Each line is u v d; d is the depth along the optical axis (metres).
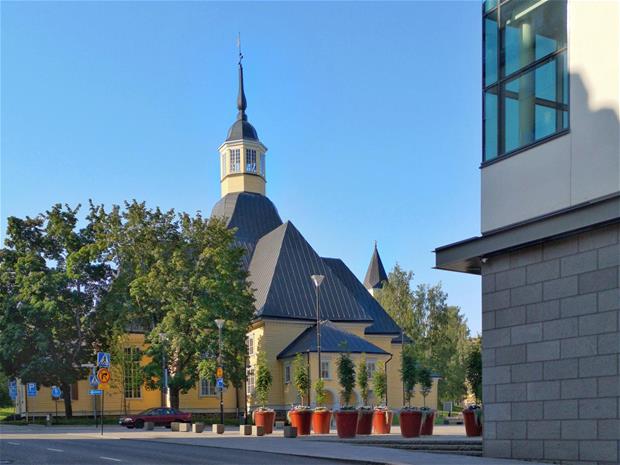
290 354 58.62
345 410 28.22
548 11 18.00
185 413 49.50
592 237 16.36
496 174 19.16
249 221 77.25
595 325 16.09
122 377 62.66
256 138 82.56
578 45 17.11
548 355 17.14
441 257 20.52
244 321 55.44
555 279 17.17
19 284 55.84
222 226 58.22
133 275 56.44
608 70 16.38
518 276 18.23
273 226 78.38
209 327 53.41
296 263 65.94
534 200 17.95
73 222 59.09
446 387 83.94
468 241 19.59
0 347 53.88
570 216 16.70
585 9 17.00
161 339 52.66
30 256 55.78
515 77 18.84
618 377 15.45
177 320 53.75
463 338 87.31
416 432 27.77
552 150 17.59
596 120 16.53
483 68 19.91
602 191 16.27
